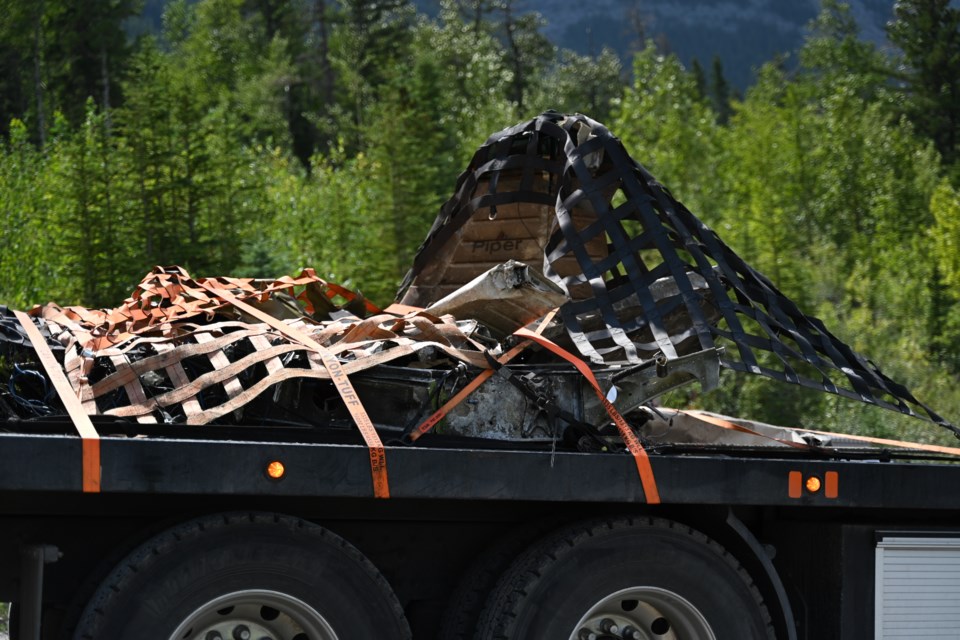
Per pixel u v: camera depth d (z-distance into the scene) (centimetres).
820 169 4341
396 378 454
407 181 2388
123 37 6506
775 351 504
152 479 365
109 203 1792
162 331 477
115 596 380
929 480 482
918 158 4803
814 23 8844
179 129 1875
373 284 2256
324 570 407
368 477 393
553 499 420
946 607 484
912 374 2241
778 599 471
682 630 464
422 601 464
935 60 6869
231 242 1897
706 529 484
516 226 616
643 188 550
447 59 7194
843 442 610
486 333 518
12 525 404
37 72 5231
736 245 2523
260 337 448
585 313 515
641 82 4350
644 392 471
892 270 3294
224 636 405
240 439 416
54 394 444
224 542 395
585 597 441
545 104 6838
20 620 386
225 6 8662
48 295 1675
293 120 7869
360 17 7794
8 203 1692
